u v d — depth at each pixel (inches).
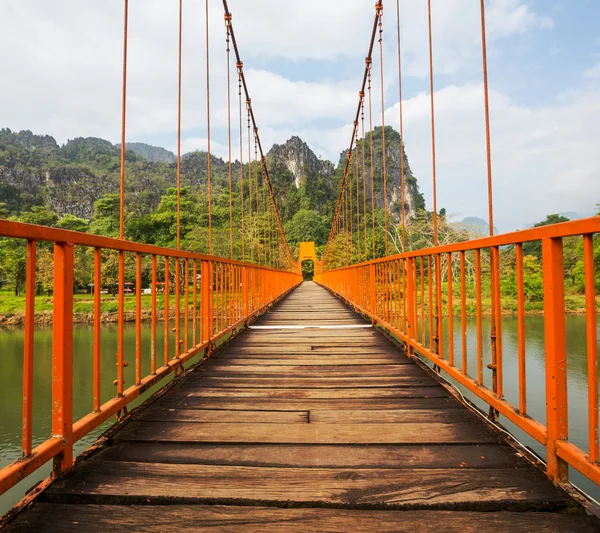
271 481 46.1
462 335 72.1
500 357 58.6
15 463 38.4
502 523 38.5
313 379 93.0
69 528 38.0
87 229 1950.1
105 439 56.6
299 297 426.9
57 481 45.6
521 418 51.1
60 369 46.6
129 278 994.7
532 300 692.1
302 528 37.9
